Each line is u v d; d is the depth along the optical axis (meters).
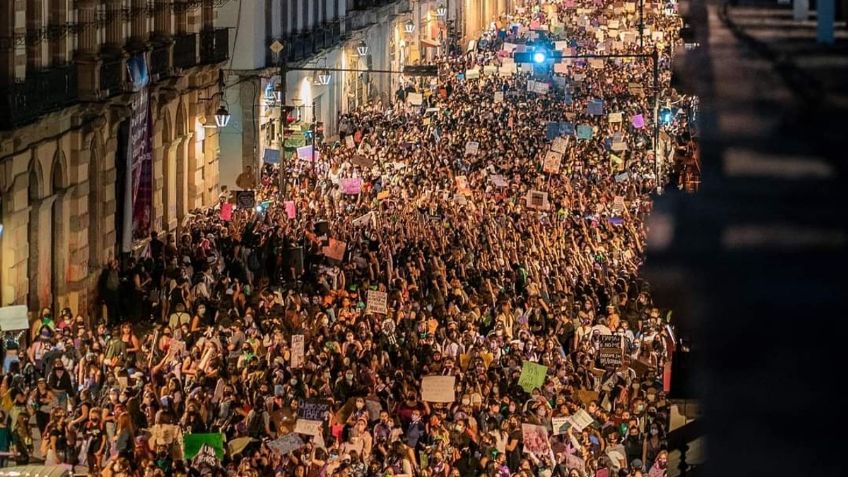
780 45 13.28
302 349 53.91
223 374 53.28
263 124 109.94
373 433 49.06
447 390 50.19
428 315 61.19
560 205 92.25
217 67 103.94
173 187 95.25
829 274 11.56
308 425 47.75
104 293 72.12
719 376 12.73
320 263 75.50
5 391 51.22
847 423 11.10
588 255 78.38
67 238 74.00
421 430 49.62
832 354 11.34
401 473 46.03
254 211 87.00
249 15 109.06
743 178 13.59
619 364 55.38
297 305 62.78
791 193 12.38
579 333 59.09
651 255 19.14
